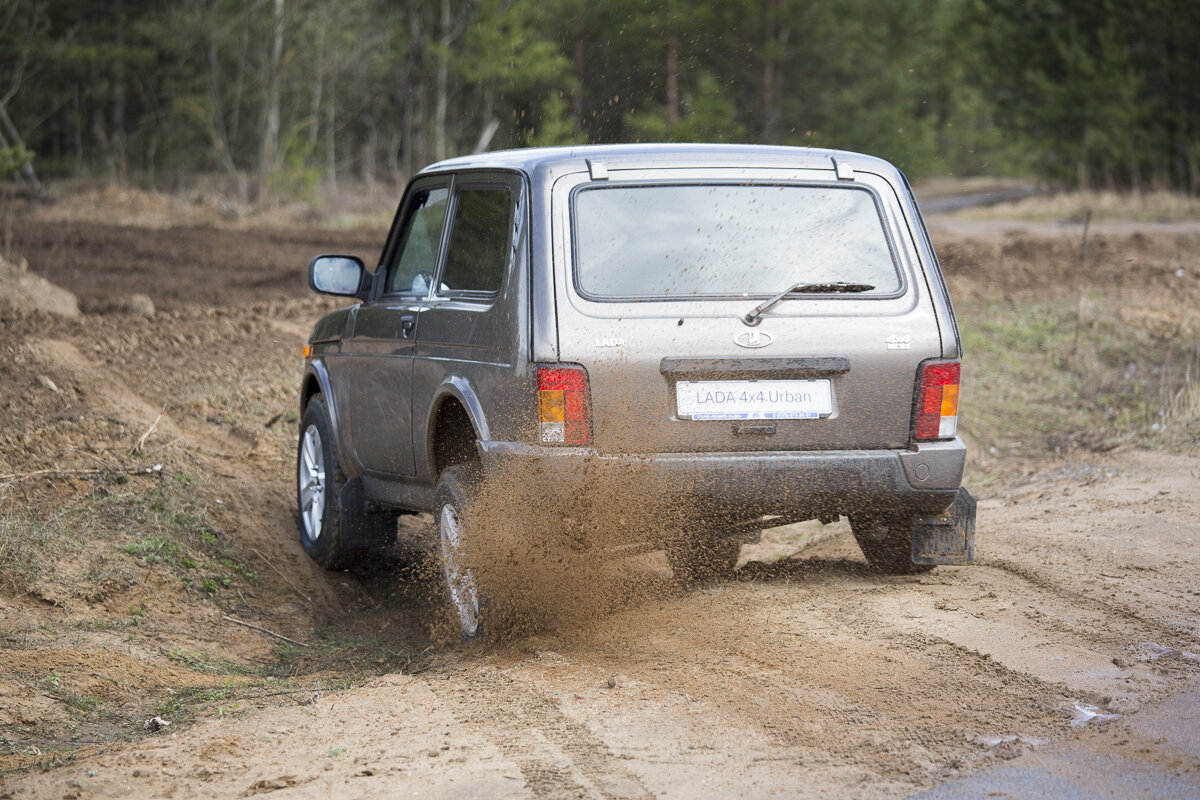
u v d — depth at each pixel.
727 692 8.89
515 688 9.21
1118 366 26.78
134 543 13.87
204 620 12.87
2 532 12.98
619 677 9.30
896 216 11.29
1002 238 50.88
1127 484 16.72
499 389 10.46
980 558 13.14
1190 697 8.56
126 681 10.62
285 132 89.56
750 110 89.81
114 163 95.19
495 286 10.96
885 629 10.45
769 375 10.49
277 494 17.12
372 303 13.73
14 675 10.31
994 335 29.80
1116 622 10.57
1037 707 8.46
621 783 7.22
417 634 12.91
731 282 10.60
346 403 14.17
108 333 26.09
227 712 9.49
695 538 11.18
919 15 108.81
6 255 36.81
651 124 77.94
